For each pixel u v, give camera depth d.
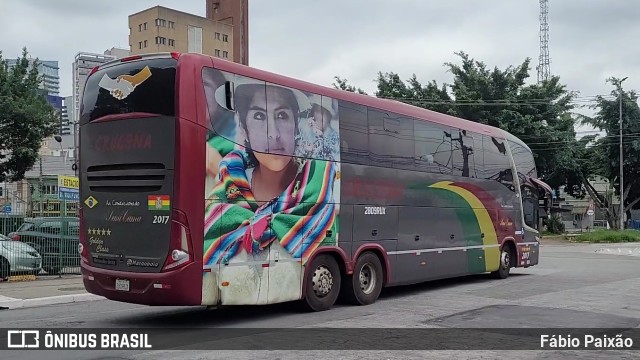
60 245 16.47
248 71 9.20
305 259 9.92
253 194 9.05
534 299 11.98
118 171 8.80
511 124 39.72
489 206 15.53
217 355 7.04
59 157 57.34
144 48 103.06
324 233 10.30
